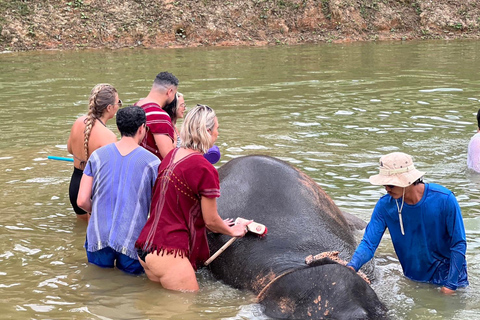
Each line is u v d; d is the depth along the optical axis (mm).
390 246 5773
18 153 8891
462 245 4633
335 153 8609
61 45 20844
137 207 5199
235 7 23188
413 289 4832
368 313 4129
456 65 16859
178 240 4871
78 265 5395
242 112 11398
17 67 16906
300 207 5305
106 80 14812
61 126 10477
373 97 12688
